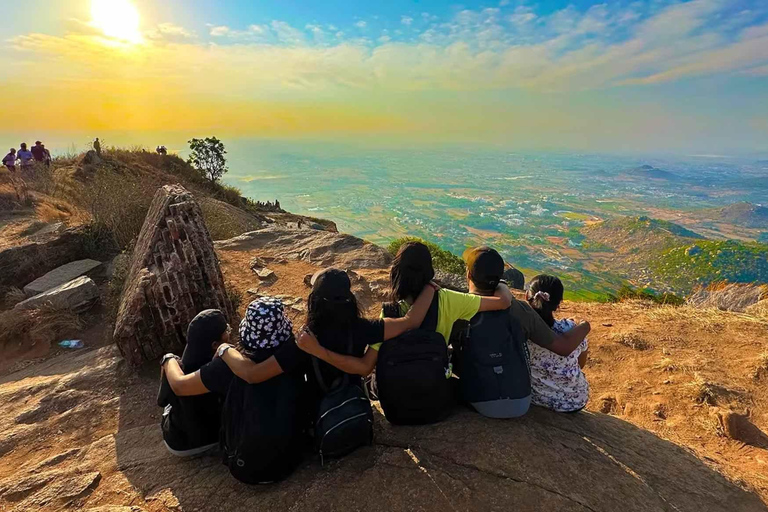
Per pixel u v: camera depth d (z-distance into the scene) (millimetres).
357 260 7766
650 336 5555
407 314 2588
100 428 3523
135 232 8539
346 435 2281
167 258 4547
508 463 2389
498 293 2754
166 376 2562
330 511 2137
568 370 3029
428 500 2170
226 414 2299
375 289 6613
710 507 2365
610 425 3225
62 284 6664
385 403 2664
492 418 2787
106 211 8711
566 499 2174
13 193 10492
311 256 7953
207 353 2684
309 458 2611
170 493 2422
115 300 5848
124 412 3715
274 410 2254
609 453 2678
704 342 5332
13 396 3910
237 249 8242
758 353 4918
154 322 4359
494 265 2732
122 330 4133
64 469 2758
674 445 3133
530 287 3088
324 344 2354
